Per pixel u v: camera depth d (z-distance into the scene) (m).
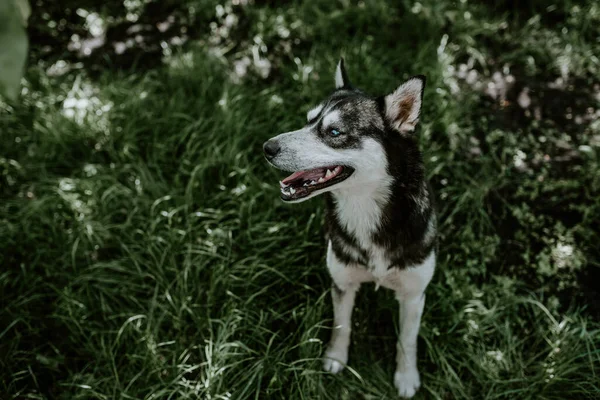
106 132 4.57
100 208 4.05
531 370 3.31
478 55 5.02
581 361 3.26
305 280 3.69
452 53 5.11
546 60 4.99
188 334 3.52
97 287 3.62
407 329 3.15
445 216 4.07
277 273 3.60
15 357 3.41
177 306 3.49
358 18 5.29
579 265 3.77
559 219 4.05
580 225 3.96
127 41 5.46
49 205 4.03
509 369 3.30
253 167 4.17
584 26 5.14
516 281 3.70
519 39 5.18
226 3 5.61
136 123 4.58
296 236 3.80
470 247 3.87
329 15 5.30
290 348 3.21
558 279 3.75
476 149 4.46
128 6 5.67
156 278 3.68
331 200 2.95
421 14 5.25
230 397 3.06
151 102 4.76
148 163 4.32
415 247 2.80
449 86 4.73
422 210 2.79
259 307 3.57
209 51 5.20
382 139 2.69
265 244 3.83
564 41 5.09
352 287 3.17
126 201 4.07
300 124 4.46
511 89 4.85
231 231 3.90
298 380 3.13
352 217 2.85
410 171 2.74
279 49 5.27
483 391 3.24
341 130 2.71
